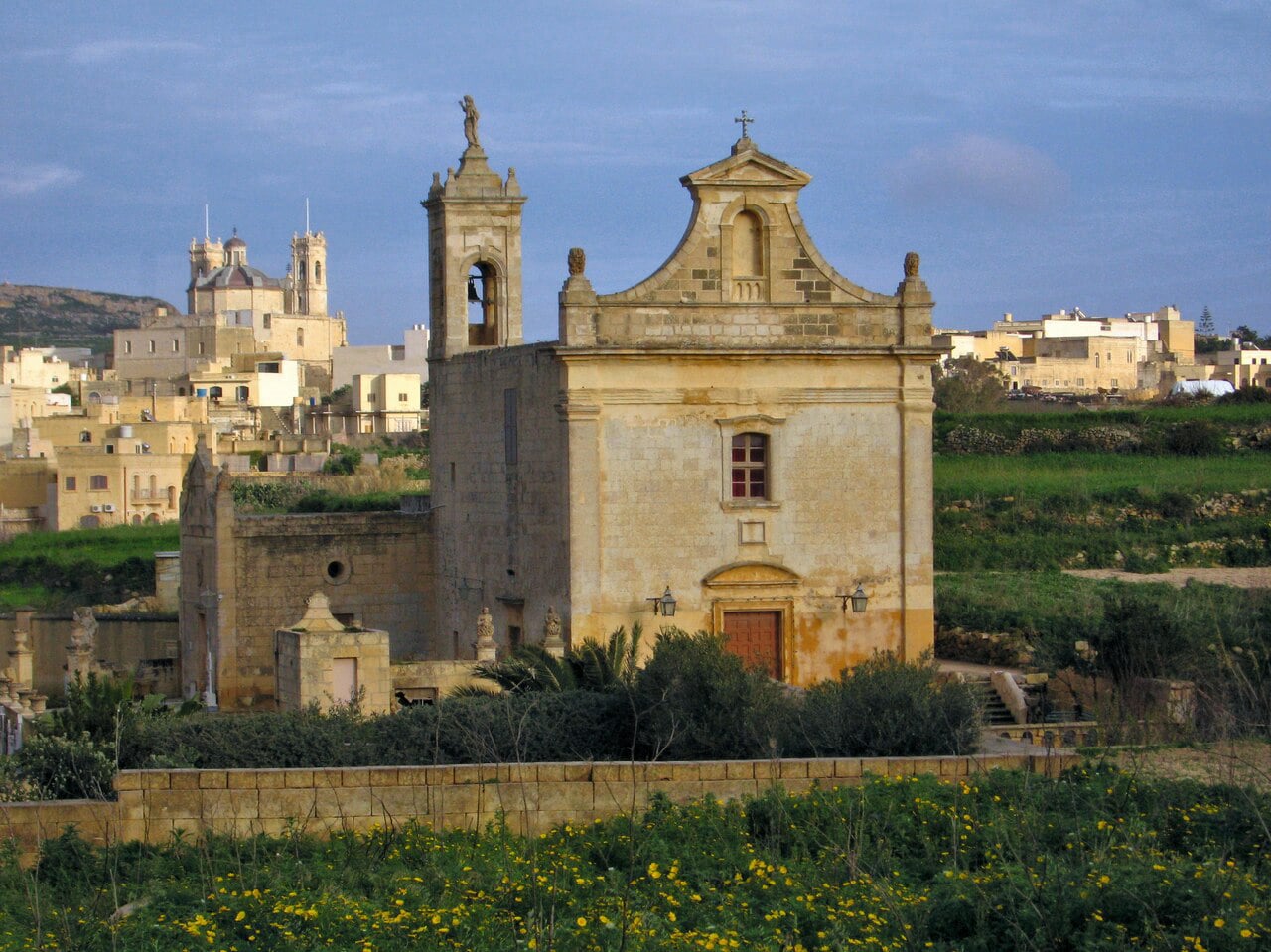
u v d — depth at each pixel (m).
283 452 147.62
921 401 53.03
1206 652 50.69
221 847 29.86
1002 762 32.84
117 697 38.88
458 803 31.44
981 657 61.91
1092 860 26.52
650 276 51.47
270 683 59.53
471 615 59.06
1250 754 34.72
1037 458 101.81
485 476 57.88
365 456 137.50
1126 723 40.34
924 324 53.06
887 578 52.97
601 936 24.73
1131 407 129.00
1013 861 27.56
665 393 51.38
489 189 62.31
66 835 30.25
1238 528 82.94
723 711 37.06
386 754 36.47
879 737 35.16
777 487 52.25
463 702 39.00
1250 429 107.31
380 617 61.72
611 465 51.06
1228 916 24.11
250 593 59.38
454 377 60.75
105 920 26.47
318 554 60.47
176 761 35.38
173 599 88.81
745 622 52.31
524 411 54.41
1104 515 86.94
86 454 131.62
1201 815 29.73
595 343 50.84
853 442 52.81
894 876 27.81
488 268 63.47
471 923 25.83
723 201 51.91
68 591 103.00
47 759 35.84
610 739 38.00
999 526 85.25
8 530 128.38
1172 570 77.69
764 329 52.16
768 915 25.95
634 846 28.14
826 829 30.14
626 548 51.16
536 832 31.48
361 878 28.55
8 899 28.12
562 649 48.69
